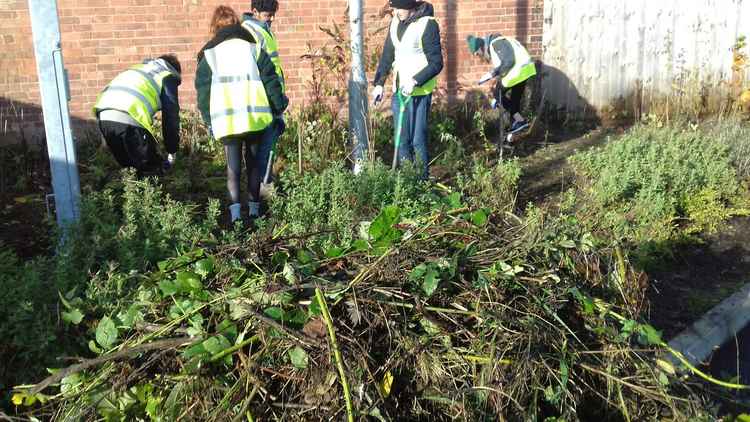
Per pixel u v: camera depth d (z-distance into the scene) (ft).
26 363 11.71
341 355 8.98
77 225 15.19
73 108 29.86
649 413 10.32
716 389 14.24
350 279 10.27
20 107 29.14
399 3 23.09
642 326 10.53
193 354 9.01
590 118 36.27
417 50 23.32
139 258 14.16
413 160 24.40
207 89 19.58
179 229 15.75
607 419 10.12
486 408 9.30
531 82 34.81
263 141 20.40
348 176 19.49
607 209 21.58
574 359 9.90
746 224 23.81
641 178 23.65
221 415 8.79
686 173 24.58
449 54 33.35
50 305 12.42
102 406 9.26
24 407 10.93
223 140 19.65
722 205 24.03
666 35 36.24
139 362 9.57
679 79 36.78
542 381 9.78
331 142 27.09
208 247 11.47
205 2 30.30
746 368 16.03
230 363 9.20
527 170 27.78
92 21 29.45
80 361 10.32
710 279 19.95
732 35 36.94
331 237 13.75
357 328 9.53
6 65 28.73
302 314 9.55
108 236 15.31
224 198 23.18
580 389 9.79
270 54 20.76
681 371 11.89
